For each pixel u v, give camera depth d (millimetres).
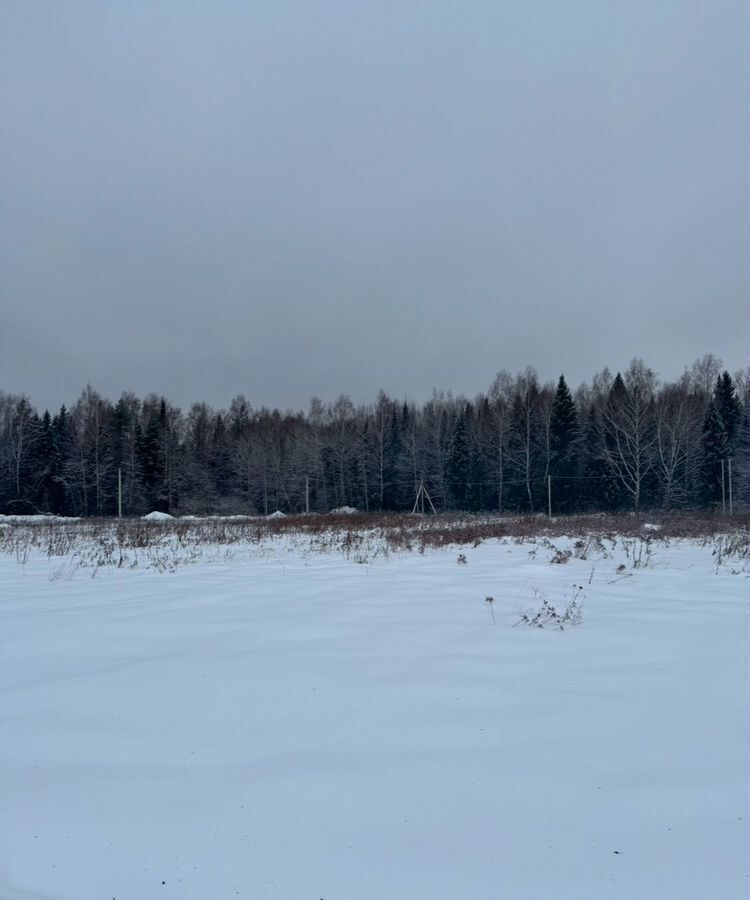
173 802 2842
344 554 13195
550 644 5316
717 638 5527
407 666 4715
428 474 51625
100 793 2930
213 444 59125
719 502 43938
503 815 2715
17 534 19125
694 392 49656
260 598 7699
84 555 13406
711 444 44969
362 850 2473
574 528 19562
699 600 7406
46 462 51875
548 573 9531
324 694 4141
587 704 3957
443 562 11359
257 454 54562
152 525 23344
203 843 2539
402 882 2287
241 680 4445
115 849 2512
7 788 2992
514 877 2307
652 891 2232
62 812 2775
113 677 4570
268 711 3871
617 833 2582
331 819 2689
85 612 6988
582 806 2783
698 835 2568
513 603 7121
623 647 5230
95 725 3703
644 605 7055
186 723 3711
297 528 20656
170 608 7141
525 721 3695
